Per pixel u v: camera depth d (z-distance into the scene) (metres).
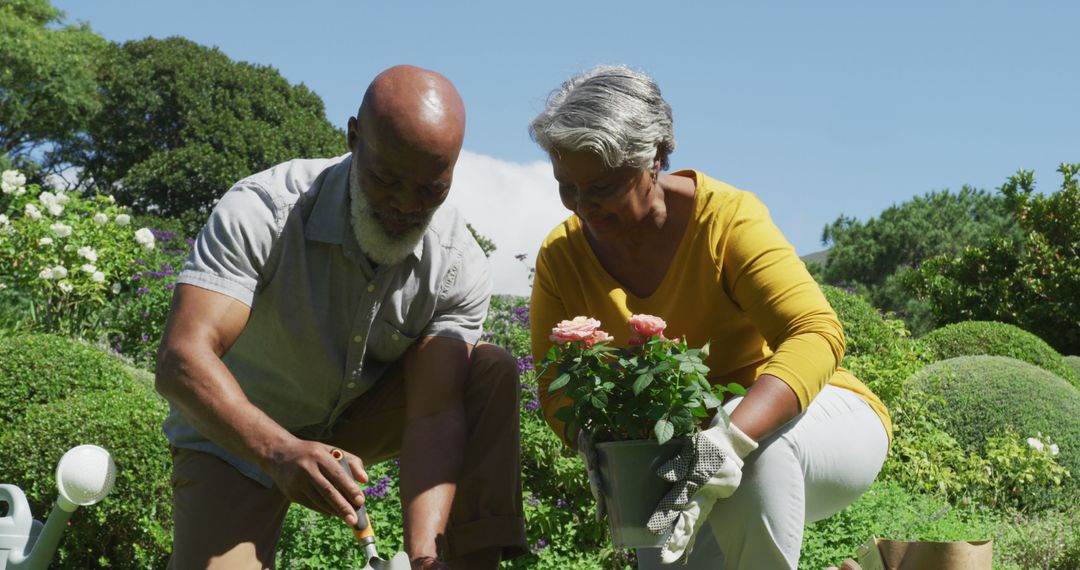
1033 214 13.48
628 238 2.49
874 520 5.00
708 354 2.37
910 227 18.50
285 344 2.28
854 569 2.03
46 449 4.18
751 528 2.18
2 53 27.39
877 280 18.83
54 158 30.36
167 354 2.02
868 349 7.73
